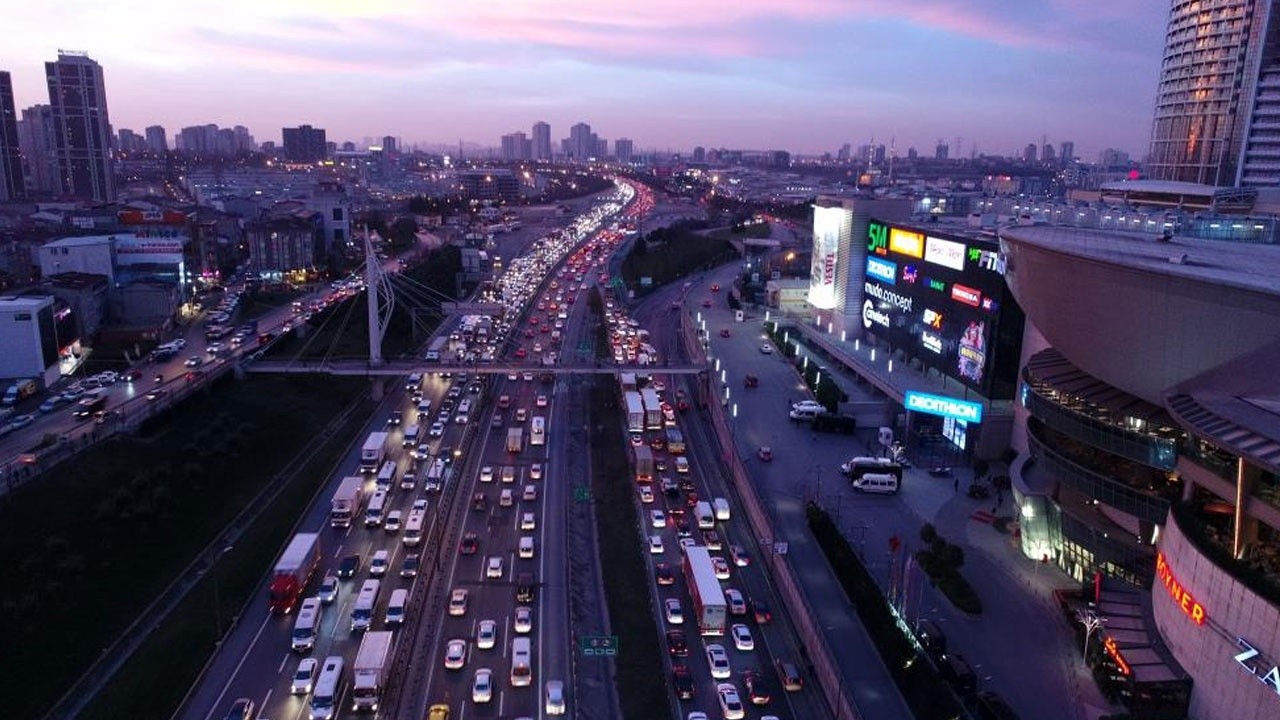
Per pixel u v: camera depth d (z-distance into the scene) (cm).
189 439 11300
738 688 6944
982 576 8519
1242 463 5959
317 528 9750
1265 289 5850
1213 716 5891
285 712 6550
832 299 17712
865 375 14288
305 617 7481
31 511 8606
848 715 6406
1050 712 6450
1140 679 6281
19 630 7194
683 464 11712
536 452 12425
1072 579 8481
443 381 16075
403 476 11294
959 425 11981
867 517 9938
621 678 7088
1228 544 6362
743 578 8775
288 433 12525
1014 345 11594
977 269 12225
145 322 17838
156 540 8956
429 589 8406
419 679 6994
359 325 19188
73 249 18238
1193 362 6562
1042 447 8619
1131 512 7569
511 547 9388
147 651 7281
